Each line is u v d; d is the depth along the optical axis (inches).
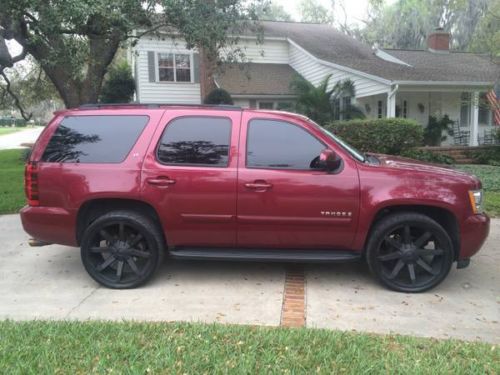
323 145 197.0
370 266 197.6
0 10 385.1
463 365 132.2
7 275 219.3
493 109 783.1
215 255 201.2
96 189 196.5
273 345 142.9
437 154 653.3
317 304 185.0
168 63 875.4
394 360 134.4
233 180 194.2
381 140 573.9
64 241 205.0
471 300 190.2
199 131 200.2
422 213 201.6
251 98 830.5
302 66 925.8
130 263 201.5
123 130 202.5
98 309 180.4
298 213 193.6
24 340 145.6
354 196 191.9
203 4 461.7
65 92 557.3
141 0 415.2
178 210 196.7
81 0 364.8
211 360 132.7
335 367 130.4
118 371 127.3
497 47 682.2
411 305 184.9
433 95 847.7
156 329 153.7
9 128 2498.8
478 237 195.2
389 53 913.5
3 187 434.9
